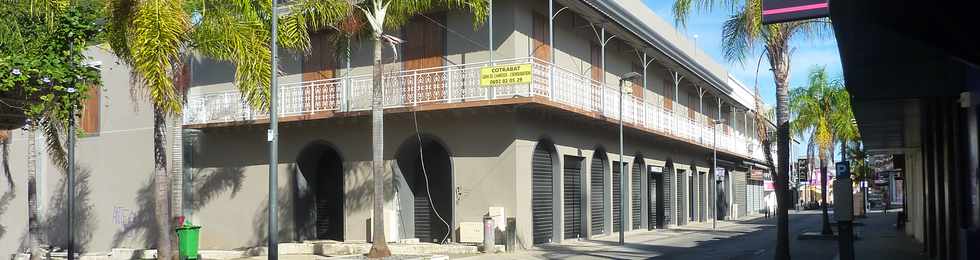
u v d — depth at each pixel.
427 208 24.86
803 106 34.88
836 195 13.68
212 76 27.44
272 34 16.19
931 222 17.80
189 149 27.52
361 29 22.09
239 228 26.58
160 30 15.10
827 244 24.30
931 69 9.29
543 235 24.44
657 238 28.44
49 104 9.01
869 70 9.36
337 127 25.31
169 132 26.69
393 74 23.78
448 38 24.14
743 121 55.59
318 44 25.94
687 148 38.69
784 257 16.61
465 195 23.39
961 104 10.45
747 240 27.17
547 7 25.45
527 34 24.08
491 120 23.14
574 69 27.11
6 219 31.03
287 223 25.75
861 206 45.84
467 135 23.47
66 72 8.96
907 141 19.59
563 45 26.42
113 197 28.50
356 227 24.69
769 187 53.09
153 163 27.67
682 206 38.62
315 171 26.81
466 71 22.70
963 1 6.66
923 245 20.69
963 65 9.08
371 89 24.06
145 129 27.95
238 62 17.05
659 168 35.03
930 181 17.78
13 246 30.73
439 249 22.28
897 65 9.11
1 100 8.62
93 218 28.92
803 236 26.81
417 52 24.56
